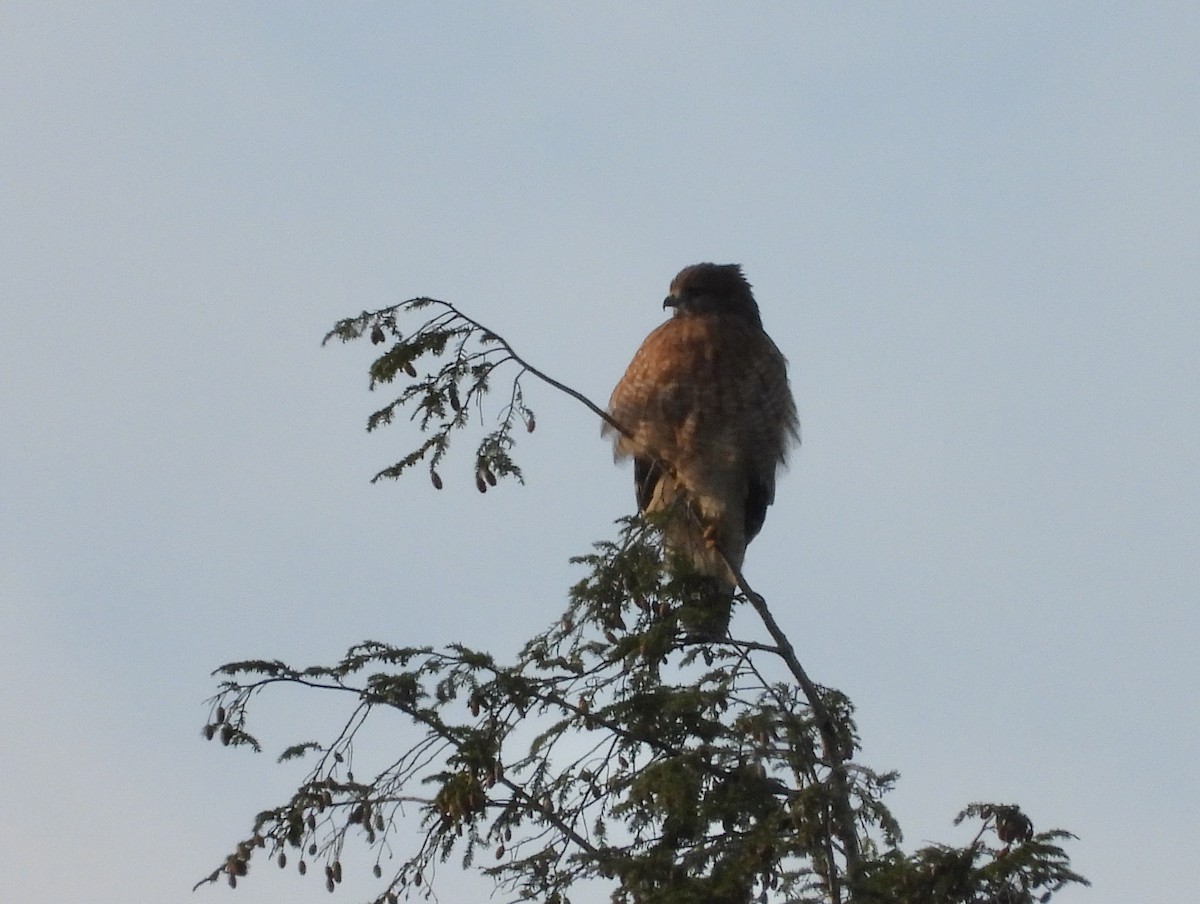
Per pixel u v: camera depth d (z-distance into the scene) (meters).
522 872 11.02
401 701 11.25
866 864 10.01
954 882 9.69
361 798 11.19
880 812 10.12
